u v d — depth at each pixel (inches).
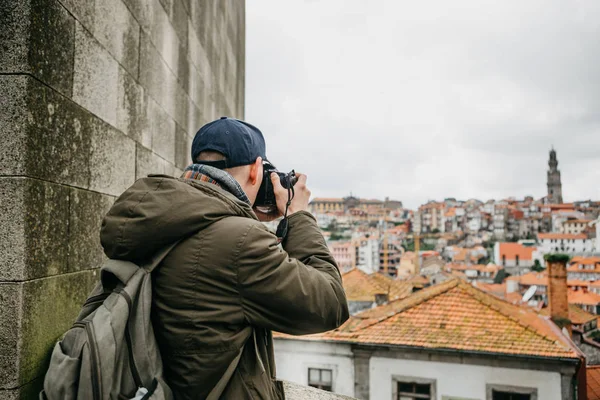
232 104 212.1
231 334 31.2
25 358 42.5
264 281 31.0
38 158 45.3
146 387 29.8
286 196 41.6
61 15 50.6
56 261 49.2
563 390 415.8
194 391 30.7
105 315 29.6
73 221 53.6
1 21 43.2
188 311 30.8
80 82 55.8
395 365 466.3
